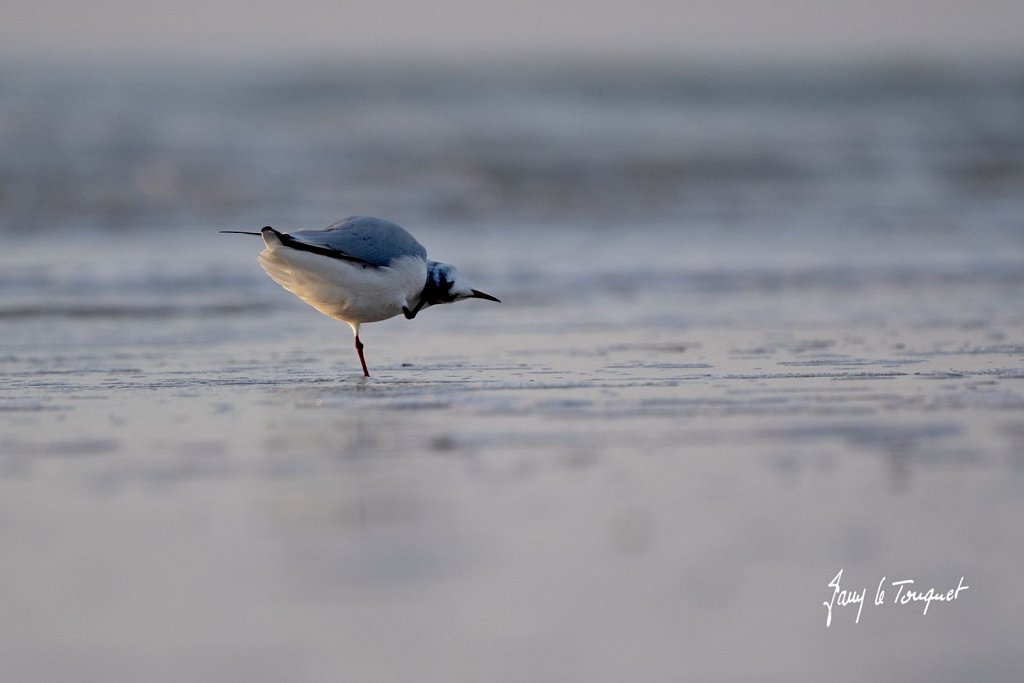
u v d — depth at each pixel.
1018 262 21.75
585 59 63.78
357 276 13.41
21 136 35.50
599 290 19.52
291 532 8.52
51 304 18.17
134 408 12.02
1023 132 40.88
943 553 8.30
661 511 8.97
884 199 29.56
